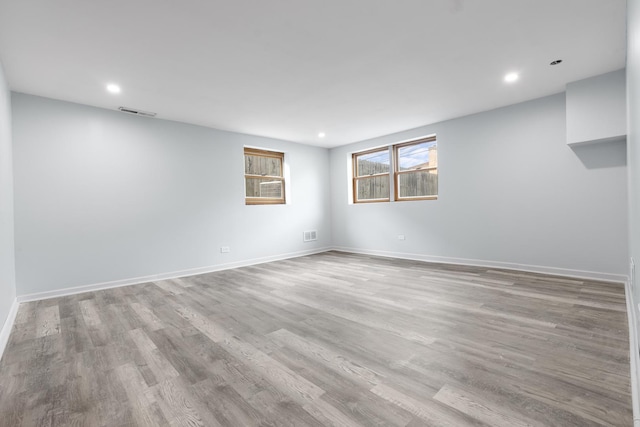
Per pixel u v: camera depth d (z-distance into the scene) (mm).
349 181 6828
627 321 2488
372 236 6375
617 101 3328
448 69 3230
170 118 4641
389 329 2492
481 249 4785
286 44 2666
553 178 4074
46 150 3707
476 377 1752
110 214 4160
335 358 2035
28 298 3541
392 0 2121
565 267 4016
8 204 3025
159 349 2236
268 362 2006
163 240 4625
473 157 4801
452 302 3107
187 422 1444
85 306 3312
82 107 3967
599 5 2213
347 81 3461
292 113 4523
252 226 5738
